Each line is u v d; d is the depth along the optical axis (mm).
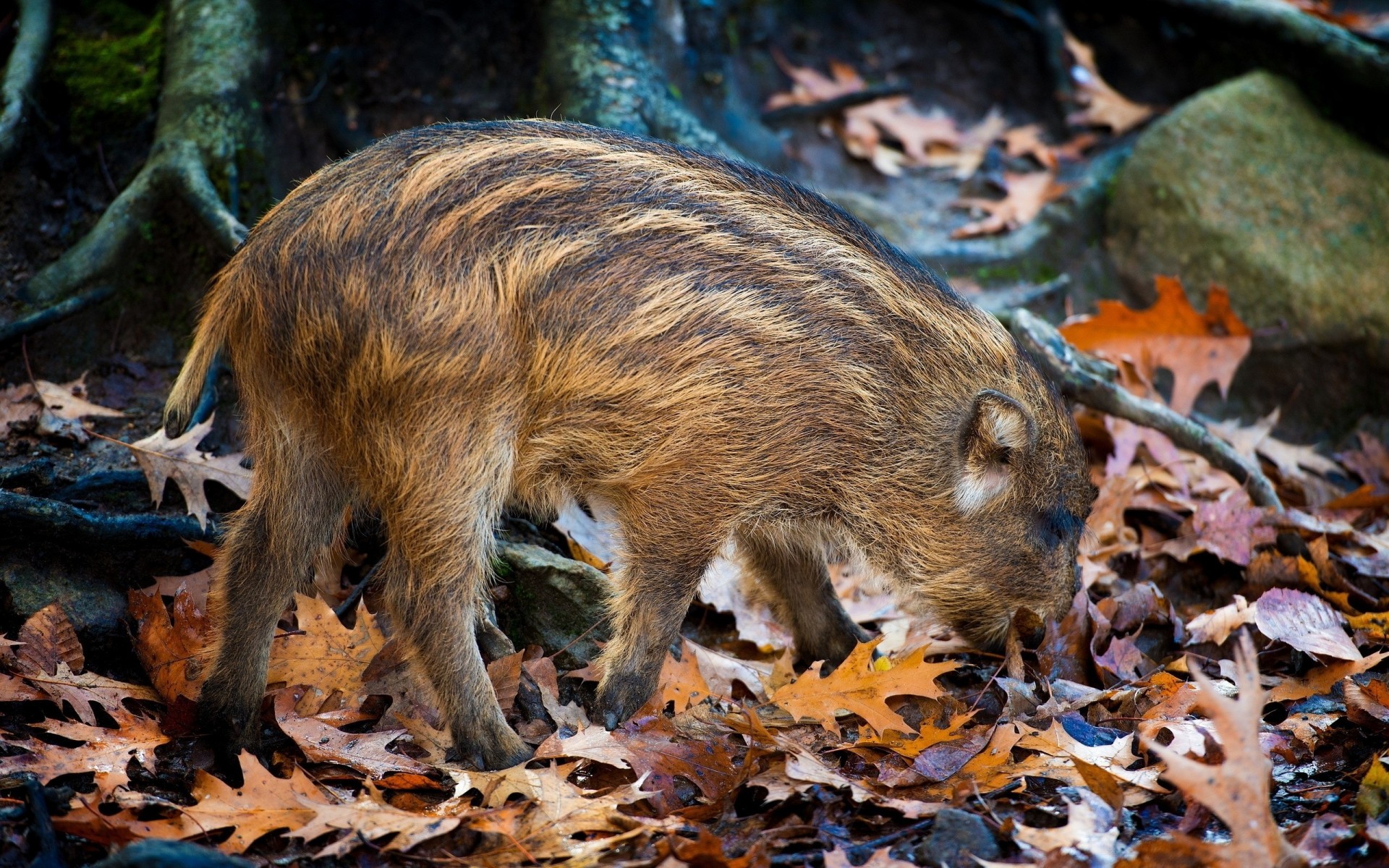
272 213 4004
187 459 4809
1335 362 6961
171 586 4570
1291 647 4758
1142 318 6680
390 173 3881
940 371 4363
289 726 4016
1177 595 5508
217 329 4078
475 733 3953
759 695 4629
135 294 5715
